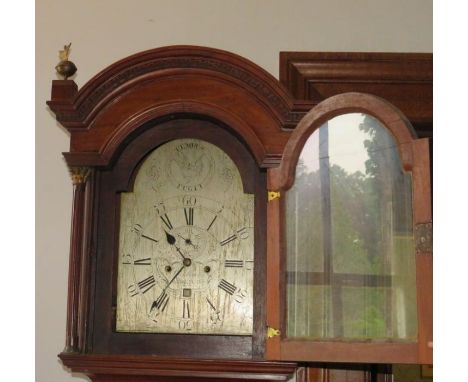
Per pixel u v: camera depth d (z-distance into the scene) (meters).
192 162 1.66
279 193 1.48
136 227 1.64
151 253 1.62
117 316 1.60
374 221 1.44
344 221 1.46
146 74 1.61
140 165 1.67
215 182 1.64
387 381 1.62
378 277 1.42
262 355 1.55
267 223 1.48
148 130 1.66
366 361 1.39
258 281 1.58
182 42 1.83
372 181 1.45
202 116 1.63
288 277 1.45
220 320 1.58
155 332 1.58
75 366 1.53
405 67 1.77
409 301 1.40
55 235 1.76
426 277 1.36
